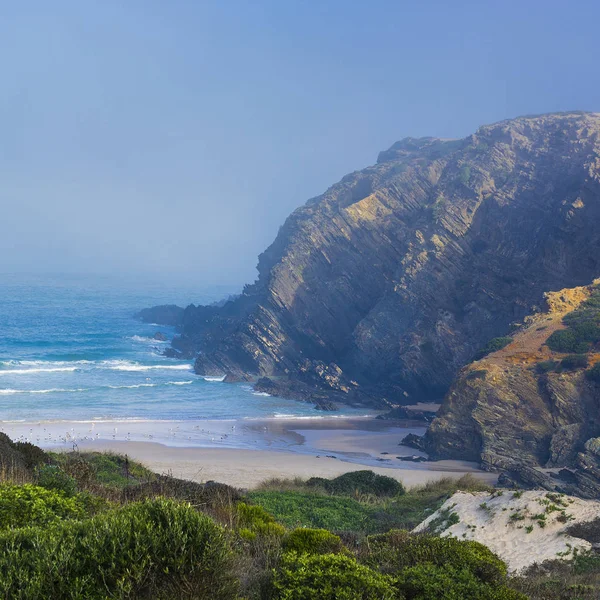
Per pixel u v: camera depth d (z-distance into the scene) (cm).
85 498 1399
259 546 1235
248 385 11275
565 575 1903
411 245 12275
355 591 890
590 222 11181
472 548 1281
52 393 9656
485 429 7125
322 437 7925
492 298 11312
